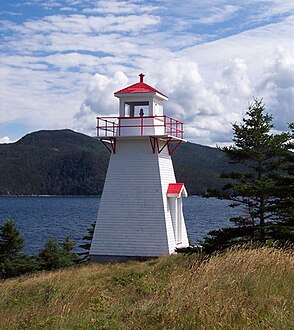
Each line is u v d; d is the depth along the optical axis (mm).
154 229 26672
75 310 9773
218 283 8867
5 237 31812
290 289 8609
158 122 27797
